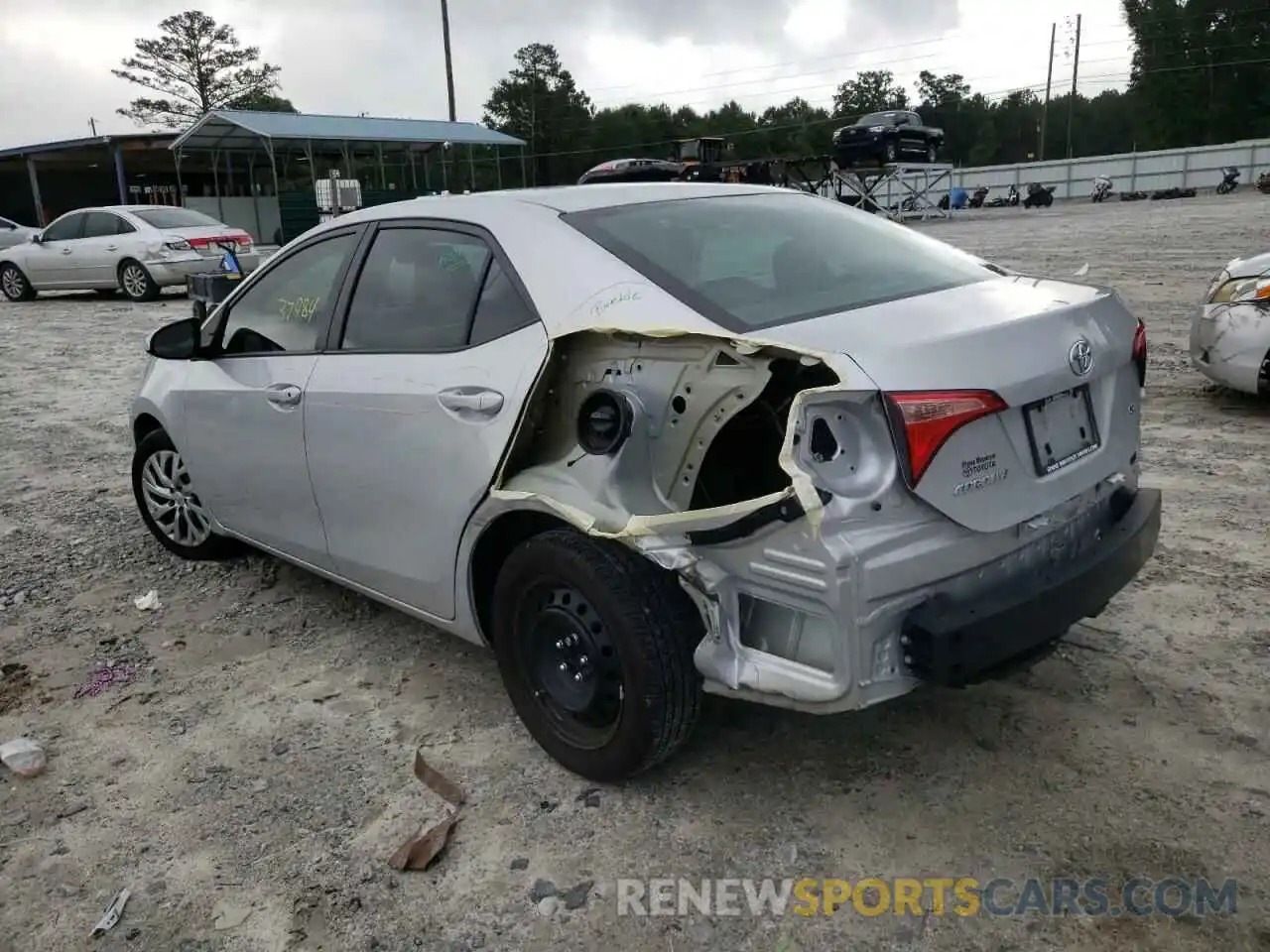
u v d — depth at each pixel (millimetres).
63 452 7547
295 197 31062
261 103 69688
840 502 2438
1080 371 2799
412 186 35781
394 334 3611
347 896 2719
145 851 2947
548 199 3527
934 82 101812
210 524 4812
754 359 2611
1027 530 2742
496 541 3348
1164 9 84125
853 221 3729
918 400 2461
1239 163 46656
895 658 2553
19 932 2658
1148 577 4281
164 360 4918
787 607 2570
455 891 2723
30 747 3422
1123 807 2871
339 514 3826
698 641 2844
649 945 2500
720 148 29953
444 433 3273
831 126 85000
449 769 3262
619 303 2963
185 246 17031
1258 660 3580
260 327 4281
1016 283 3285
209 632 4359
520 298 3217
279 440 4020
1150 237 19562
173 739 3523
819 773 3115
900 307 2861
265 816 3072
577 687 3096
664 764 3197
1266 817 2795
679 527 2594
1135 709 3332
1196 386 7469
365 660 4023
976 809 2906
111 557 5293
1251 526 4773
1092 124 96188
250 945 2574
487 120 83000
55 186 43844
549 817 2990
